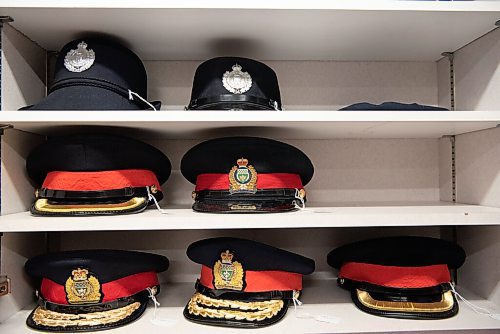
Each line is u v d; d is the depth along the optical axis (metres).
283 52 1.11
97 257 0.87
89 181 0.87
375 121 0.85
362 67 1.19
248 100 0.90
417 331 0.83
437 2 0.87
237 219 0.83
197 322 0.85
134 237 1.15
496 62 0.96
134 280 0.91
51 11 0.85
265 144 0.91
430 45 1.07
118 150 0.89
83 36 0.99
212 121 0.83
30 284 1.01
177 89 1.16
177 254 1.16
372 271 0.95
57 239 1.14
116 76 0.91
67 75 0.90
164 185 1.16
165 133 1.03
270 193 0.90
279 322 0.86
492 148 0.98
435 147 1.20
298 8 0.84
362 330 0.83
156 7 0.83
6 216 0.87
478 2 0.87
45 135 1.07
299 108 1.18
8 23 0.91
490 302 0.98
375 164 1.19
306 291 1.06
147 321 0.87
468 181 1.07
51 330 0.81
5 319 0.89
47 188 0.89
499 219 0.86
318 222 0.84
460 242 1.12
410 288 0.93
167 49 1.08
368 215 0.85
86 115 0.81
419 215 0.85
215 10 0.85
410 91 1.20
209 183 0.93
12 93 0.92
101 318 0.84
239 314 0.85
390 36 1.00
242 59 0.93
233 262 0.90
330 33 0.98
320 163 1.19
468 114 0.86
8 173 0.91
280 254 0.91
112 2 0.83
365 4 0.85
